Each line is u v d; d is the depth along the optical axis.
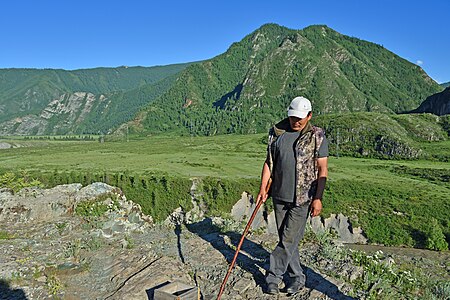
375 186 58.47
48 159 93.81
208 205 56.31
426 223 46.19
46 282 5.47
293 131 4.45
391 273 5.77
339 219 49.06
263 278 5.30
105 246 6.86
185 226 8.52
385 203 51.53
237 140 146.25
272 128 4.59
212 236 7.43
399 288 5.41
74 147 139.38
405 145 96.94
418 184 61.47
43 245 6.80
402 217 48.00
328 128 115.25
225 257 6.17
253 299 4.78
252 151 110.44
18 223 8.21
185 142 146.12
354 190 56.88
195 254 6.36
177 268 5.66
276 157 4.52
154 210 56.12
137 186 58.84
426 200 52.03
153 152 110.19
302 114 4.21
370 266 5.88
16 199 8.73
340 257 6.18
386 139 101.25
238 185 57.81
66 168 72.19
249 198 56.91
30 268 5.84
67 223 7.93
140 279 5.36
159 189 58.41
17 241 6.96
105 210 8.57
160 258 5.99
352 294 4.87
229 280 5.29
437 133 111.69
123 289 5.16
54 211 8.64
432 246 41.91
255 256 6.21
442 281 6.04
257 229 8.16
